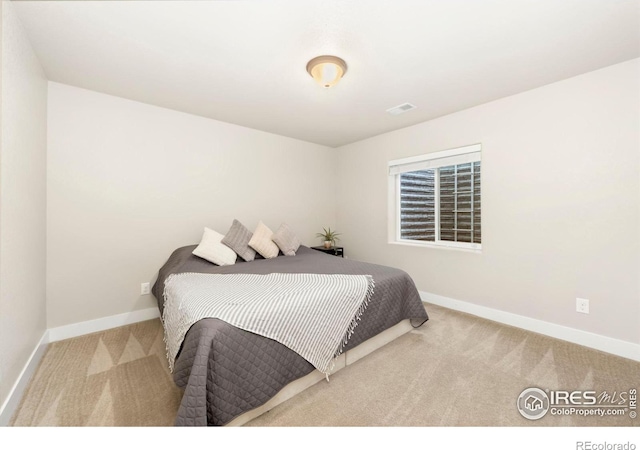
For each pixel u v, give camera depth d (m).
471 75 2.21
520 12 1.51
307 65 2.02
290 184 4.04
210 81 2.30
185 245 3.06
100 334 2.46
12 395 1.46
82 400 1.55
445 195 3.36
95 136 2.49
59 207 2.32
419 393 1.62
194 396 1.18
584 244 2.21
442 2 1.44
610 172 2.08
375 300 2.10
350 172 4.37
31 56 1.80
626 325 2.03
